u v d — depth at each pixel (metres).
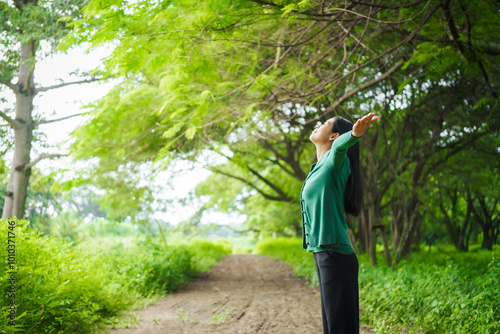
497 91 7.52
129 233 21.73
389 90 9.02
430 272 6.98
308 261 13.40
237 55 6.49
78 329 5.09
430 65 7.00
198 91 7.48
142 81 8.38
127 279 8.07
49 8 9.02
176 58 5.49
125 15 4.69
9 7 9.17
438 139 10.42
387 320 5.29
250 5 4.74
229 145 9.73
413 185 11.23
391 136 11.25
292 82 7.30
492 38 6.40
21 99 11.70
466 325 4.45
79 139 9.73
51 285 4.89
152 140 10.47
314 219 2.72
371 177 10.45
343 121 2.94
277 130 9.12
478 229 25.98
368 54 7.46
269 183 17.83
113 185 11.74
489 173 14.88
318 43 6.63
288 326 5.63
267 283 11.28
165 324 5.74
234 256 25.73
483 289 5.46
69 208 17.00
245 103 6.86
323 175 2.71
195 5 4.71
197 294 9.18
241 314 6.57
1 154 12.12
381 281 7.34
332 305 2.66
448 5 5.35
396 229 12.06
